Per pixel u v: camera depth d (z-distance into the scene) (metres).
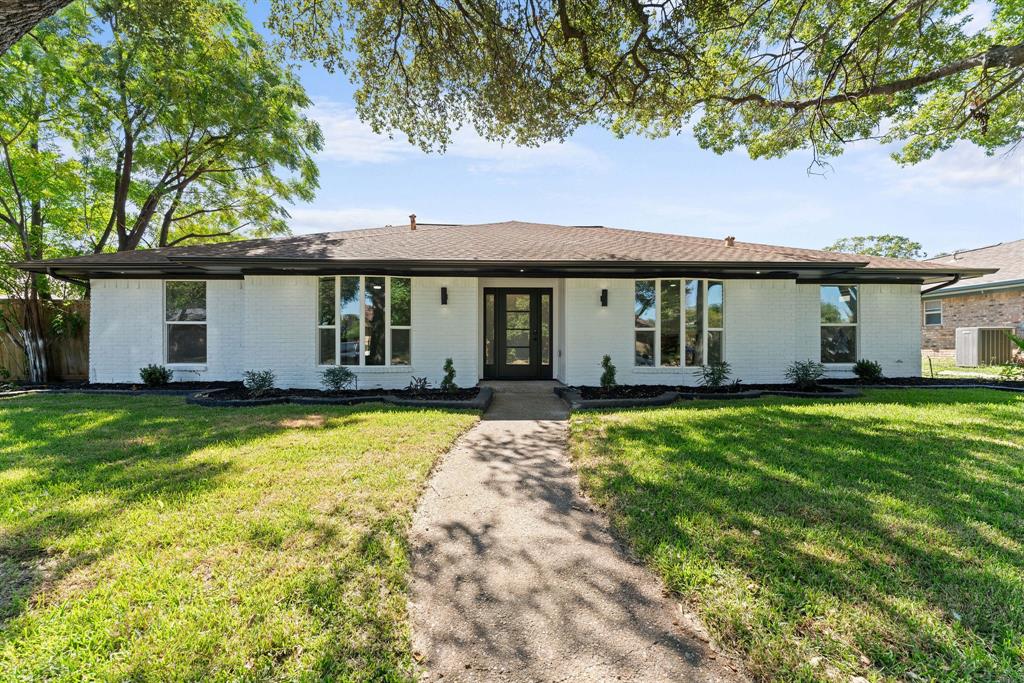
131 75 12.83
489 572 2.78
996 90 10.74
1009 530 3.12
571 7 7.60
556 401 8.72
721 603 2.37
